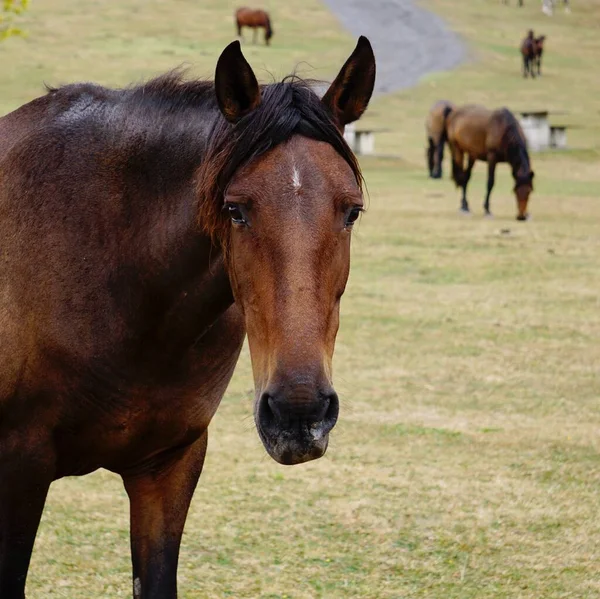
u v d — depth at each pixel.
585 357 13.02
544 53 67.19
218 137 4.01
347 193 3.77
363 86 4.09
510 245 21.48
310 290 3.63
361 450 9.32
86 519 7.64
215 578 6.63
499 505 8.03
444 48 65.88
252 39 62.91
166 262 4.46
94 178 4.67
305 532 7.43
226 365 4.86
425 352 13.09
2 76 45.56
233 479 8.51
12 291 4.68
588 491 8.38
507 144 25.14
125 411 4.66
